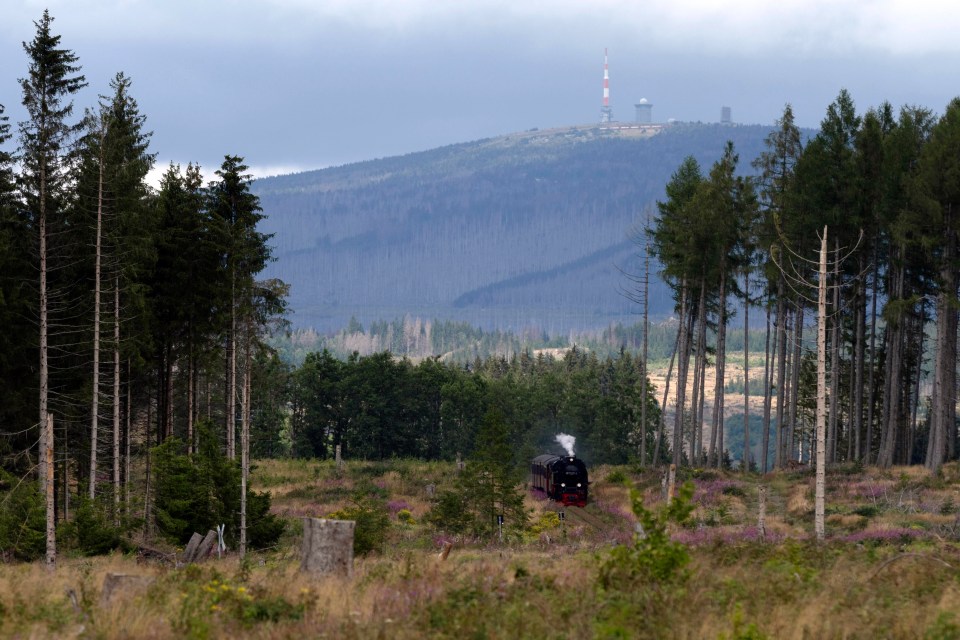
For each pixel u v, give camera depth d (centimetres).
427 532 14312
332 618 4403
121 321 13662
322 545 5944
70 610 4816
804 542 8694
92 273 14125
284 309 14625
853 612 4375
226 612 4566
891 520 13100
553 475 19725
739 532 11994
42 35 12950
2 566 8662
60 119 13050
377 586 5275
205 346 15450
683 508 4988
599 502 19875
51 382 14100
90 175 13500
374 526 10912
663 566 4806
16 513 10175
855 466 19038
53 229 13650
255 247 14712
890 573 5819
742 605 4397
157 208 14862
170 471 11438
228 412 15575
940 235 17462
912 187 17550
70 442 14625
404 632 3991
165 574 6619
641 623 3991
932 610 4506
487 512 14088
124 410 15312
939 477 16725
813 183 19800
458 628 3978
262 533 11688
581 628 3931
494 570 5938
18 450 13600
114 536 10488
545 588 4928
